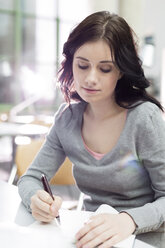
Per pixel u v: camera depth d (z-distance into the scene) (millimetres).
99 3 6082
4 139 4820
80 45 797
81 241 681
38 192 849
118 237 696
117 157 914
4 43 5922
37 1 6020
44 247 682
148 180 936
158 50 4934
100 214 749
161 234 783
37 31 6062
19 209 909
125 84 906
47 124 2838
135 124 891
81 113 999
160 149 869
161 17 4930
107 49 780
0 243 701
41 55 6074
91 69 797
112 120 937
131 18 5852
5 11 5840
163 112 953
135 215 761
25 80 4023
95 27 782
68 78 958
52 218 810
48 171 1062
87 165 960
